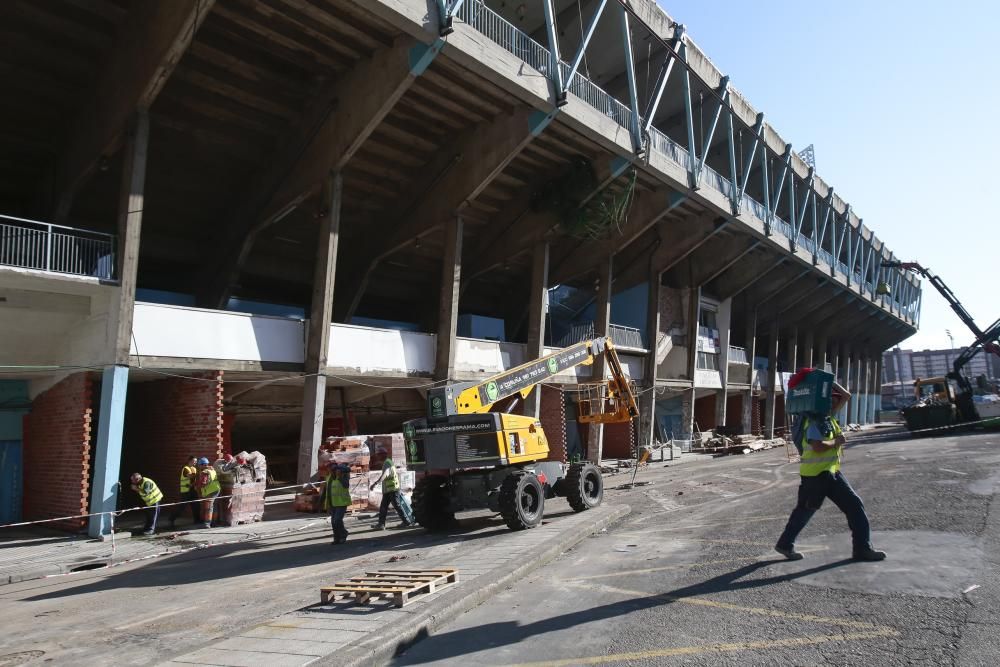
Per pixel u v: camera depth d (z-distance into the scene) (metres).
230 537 13.58
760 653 4.41
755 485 16.41
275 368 17.75
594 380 29.19
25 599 9.02
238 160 20.14
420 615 5.70
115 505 14.12
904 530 7.54
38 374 16.27
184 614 7.36
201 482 15.02
